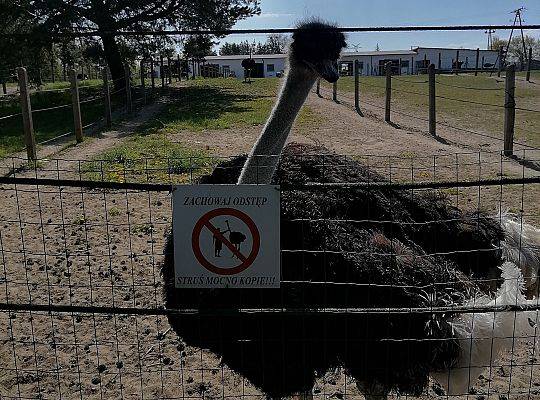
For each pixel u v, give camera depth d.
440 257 3.65
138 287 5.50
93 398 4.05
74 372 4.30
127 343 4.68
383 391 3.33
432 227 3.96
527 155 11.02
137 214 7.57
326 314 3.15
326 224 3.48
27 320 4.96
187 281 2.87
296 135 13.46
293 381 3.30
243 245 2.82
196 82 36.41
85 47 30.72
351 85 28.31
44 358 4.47
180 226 2.82
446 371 3.33
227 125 15.87
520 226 4.23
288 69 3.95
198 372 4.33
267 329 3.30
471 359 3.31
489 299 3.39
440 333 3.19
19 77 10.55
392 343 3.18
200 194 2.79
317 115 17.11
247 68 44.19
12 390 4.11
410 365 3.21
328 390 4.14
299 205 3.57
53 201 8.12
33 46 21.20
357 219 3.82
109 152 11.18
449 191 8.27
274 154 3.87
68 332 4.80
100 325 4.93
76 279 5.68
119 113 19.62
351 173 4.14
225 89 29.69
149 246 6.51
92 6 21.17
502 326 3.32
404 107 19.47
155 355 4.52
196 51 32.00
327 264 3.29
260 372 3.35
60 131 15.16
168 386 4.16
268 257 2.82
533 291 4.09
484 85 26.86
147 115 19.09
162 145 12.44
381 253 3.39
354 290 3.24
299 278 3.32
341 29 3.01
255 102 22.81
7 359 4.44
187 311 2.97
